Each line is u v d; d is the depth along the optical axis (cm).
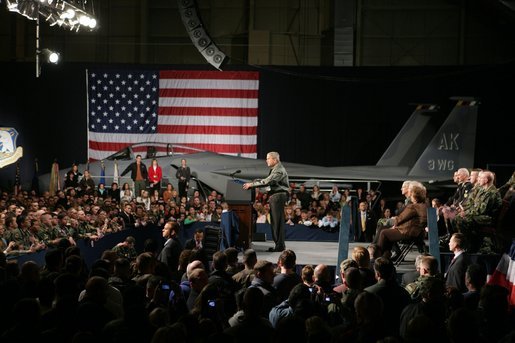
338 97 3002
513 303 946
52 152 3031
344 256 980
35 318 547
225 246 1305
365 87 3003
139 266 865
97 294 645
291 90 2997
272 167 1323
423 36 3191
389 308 715
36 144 3036
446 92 2966
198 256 971
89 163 2844
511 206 1034
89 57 3256
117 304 738
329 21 3231
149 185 2644
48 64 3020
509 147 2941
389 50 3194
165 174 2803
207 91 2962
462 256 918
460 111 2894
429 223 992
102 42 3256
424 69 2925
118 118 2964
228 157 2855
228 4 3256
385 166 2920
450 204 1342
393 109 3000
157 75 2962
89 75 2972
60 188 2775
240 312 669
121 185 2770
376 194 2730
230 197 1370
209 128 2959
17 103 3039
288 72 2966
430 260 798
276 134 3011
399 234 1016
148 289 744
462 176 1251
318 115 3005
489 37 3148
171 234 1170
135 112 2964
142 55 3247
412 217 1016
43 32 3256
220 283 782
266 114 3003
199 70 2959
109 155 2956
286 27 3209
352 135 3011
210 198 2395
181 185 2625
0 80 3038
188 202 2412
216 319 672
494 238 1057
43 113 3033
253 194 1848
